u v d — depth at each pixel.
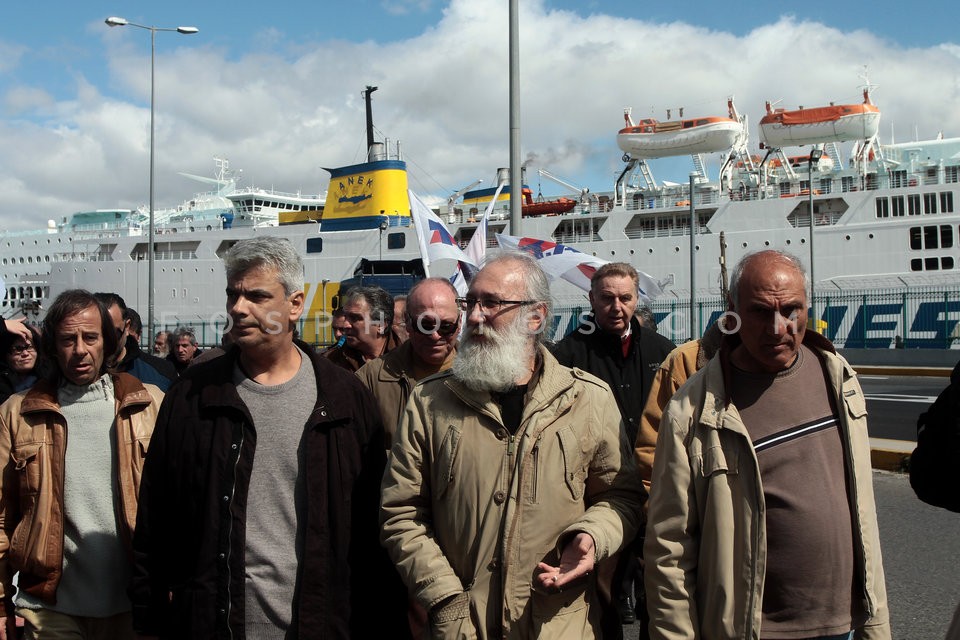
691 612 2.40
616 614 2.73
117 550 3.14
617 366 4.42
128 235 43.47
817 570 2.32
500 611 2.44
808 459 2.38
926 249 26.12
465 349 2.62
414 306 3.75
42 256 46.53
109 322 3.25
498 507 2.51
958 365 2.31
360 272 22.58
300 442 2.71
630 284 4.34
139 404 3.22
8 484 3.11
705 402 2.44
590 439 2.63
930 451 2.36
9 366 5.02
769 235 28.12
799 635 2.31
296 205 44.59
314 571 2.60
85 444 3.17
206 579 2.58
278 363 2.81
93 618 3.12
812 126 29.00
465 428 2.58
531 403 2.58
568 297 30.20
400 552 2.57
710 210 30.00
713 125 30.17
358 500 2.76
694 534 2.47
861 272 26.84
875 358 23.20
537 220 31.83
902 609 4.47
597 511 2.56
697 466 2.43
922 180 27.61
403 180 32.94
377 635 2.78
